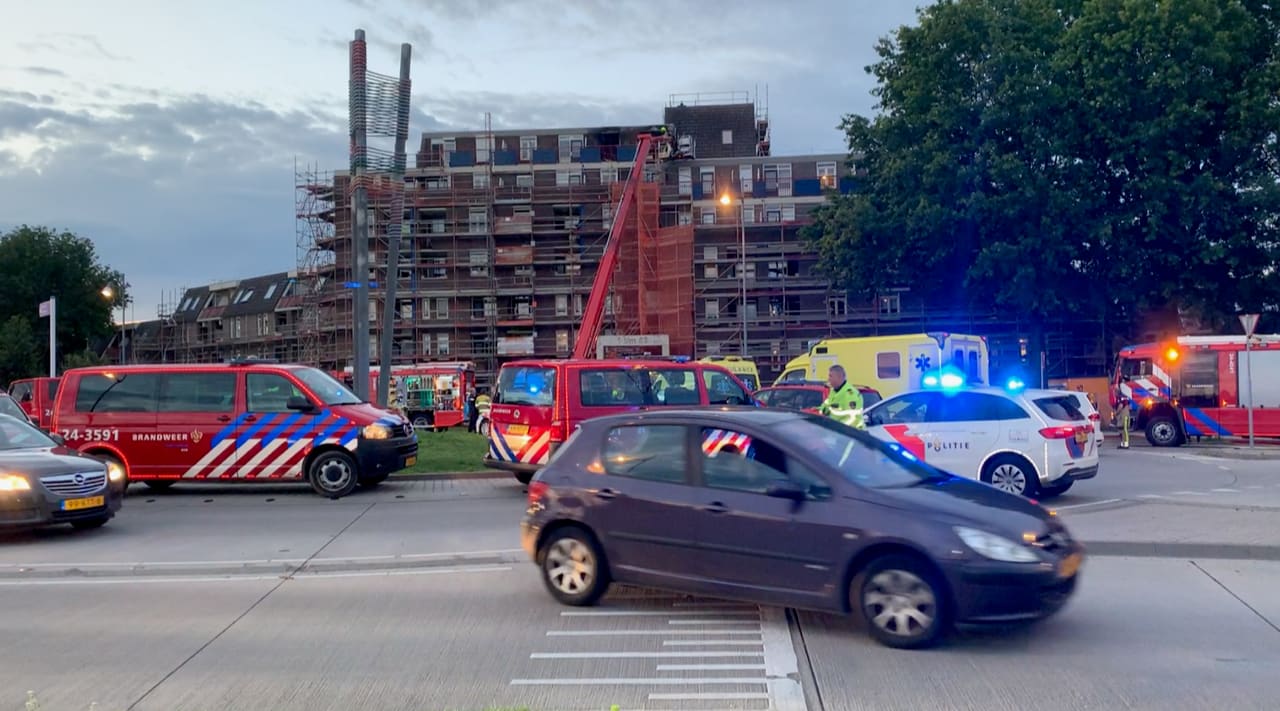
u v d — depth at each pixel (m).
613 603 8.16
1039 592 6.55
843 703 5.66
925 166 33.75
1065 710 5.51
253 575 9.66
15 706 5.80
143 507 14.77
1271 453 22.36
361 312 23.08
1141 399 26.62
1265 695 5.74
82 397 15.77
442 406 42.09
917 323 56.53
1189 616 7.54
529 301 61.38
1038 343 35.94
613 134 67.44
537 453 15.27
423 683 6.13
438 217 61.41
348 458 15.55
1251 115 30.70
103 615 8.03
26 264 72.56
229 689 6.07
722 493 7.43
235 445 15.51
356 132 23.39
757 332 58.53
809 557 6.99
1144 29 31.11
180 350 83.31
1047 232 31.91
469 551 10.58
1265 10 33.03
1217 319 33.88
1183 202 30.78
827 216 39.59
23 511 11.22
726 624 7.45
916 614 6.67
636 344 37.09
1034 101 32.16
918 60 34.88
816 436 7.68
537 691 5.95
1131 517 11.96
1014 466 13.64
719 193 63.97
